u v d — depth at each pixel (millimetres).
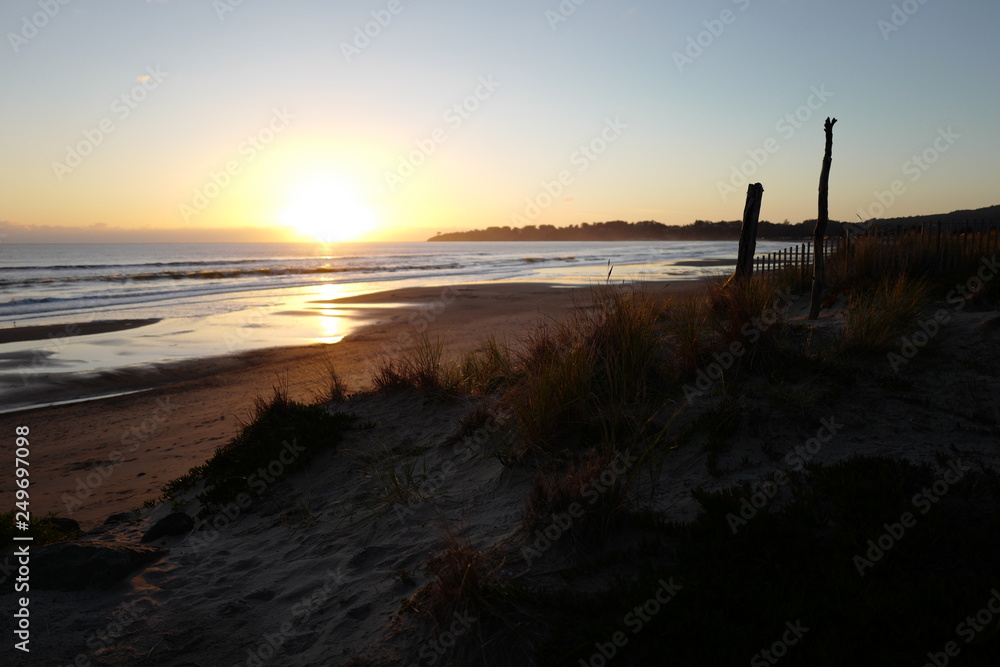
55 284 35906
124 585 4355
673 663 2736
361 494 5316
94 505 6570
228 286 35562
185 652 3416
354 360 13422
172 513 5598
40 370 13633
